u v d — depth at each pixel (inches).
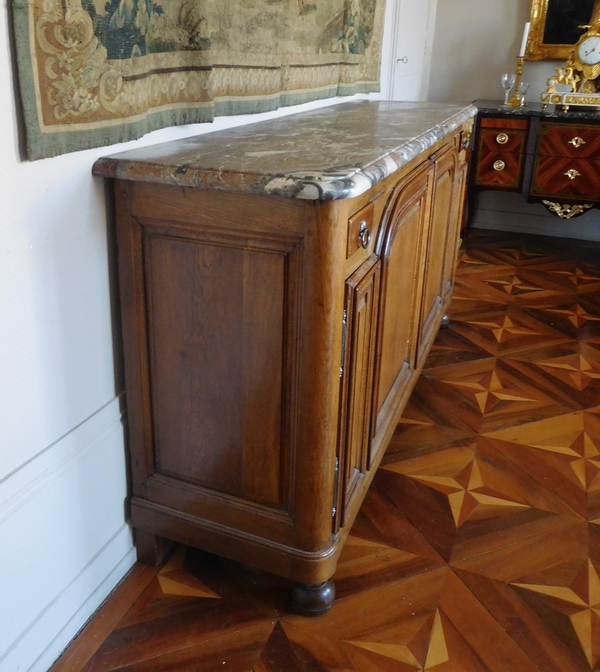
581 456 69.4
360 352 45.6
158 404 46.5
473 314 107.8
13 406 37.5
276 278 39.2
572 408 79.2
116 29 38.0
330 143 48.0
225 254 40.0
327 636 46.7
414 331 67.2
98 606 48.6
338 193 34.8
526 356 93.0
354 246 40.9
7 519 38.1
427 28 144.3
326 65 75.4
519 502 61.9
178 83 46.3
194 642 45.9
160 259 41.9
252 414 43.7
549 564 54.1
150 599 49.5
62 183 38.0
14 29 31.9
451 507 61.0
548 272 129.3
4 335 35.9
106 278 43.8
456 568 53.4
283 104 65.6
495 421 76.0
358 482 52.2
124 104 39.9
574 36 137.7
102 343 44.7
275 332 40.6
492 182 136.3
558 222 153.8
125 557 51.4
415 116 69.6
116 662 44.2
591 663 45.0
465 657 45.3
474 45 148.0
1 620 38.9
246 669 44.0
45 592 42.6
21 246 35.9
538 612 49.2
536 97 146.9
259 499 46.0
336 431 43.2
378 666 44.4
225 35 51.7
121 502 49.9
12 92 33.1
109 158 40.4
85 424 44.1
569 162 128.9
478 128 133.0
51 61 34.1
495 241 150.3
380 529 57.7
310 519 44.4
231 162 39.4
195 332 43.0
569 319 106.6
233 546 47.6
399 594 50.6
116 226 42.1
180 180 37.9
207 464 46.8
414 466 67.1
